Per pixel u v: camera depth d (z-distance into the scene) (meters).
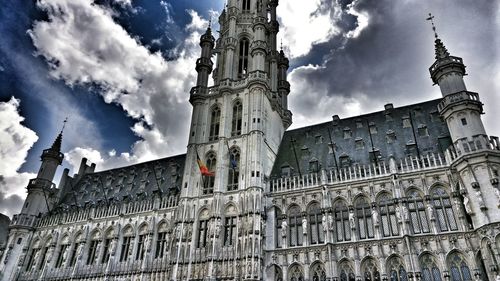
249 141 46.78
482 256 32.03
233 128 50.31
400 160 41.28
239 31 60.78
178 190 52.56
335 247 38.19
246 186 43.62
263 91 50.97
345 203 40.62
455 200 35.69
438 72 41.22
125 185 61.31
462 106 37.72
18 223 57.84
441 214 36.16
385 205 38.78
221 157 47.19
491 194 32.78
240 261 39.38
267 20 64.31
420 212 37.00
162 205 51.03
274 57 60.47
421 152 41.28
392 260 35.72
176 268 41.44
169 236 47.78
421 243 34.97
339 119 53.03
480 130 36.28
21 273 54.50
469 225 34.12
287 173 47.09
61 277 50.91
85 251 51.91
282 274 38.97
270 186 45.66
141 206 52.62
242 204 42.78
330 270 36.75
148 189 57.28
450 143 40.28
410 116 47.00
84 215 55.78
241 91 52.22
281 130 56.56
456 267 33.22
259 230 40.59
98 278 48.41
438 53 42.16
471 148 35.38
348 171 43.03
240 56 58.84
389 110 49.78
